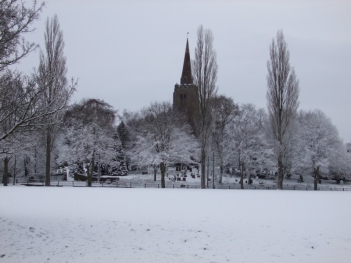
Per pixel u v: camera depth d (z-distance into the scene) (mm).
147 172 65812
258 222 15680
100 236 13156
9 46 12148
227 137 60531
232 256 10695
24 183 53312
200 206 20625
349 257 10570
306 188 54875
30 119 12367
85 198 24406
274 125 47562
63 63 40156
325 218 16672
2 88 12117
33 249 11305
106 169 64688
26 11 12211
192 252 11141
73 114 52469
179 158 54938
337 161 63531
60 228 14305
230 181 63750
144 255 10781
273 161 61094
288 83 46969
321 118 62562
